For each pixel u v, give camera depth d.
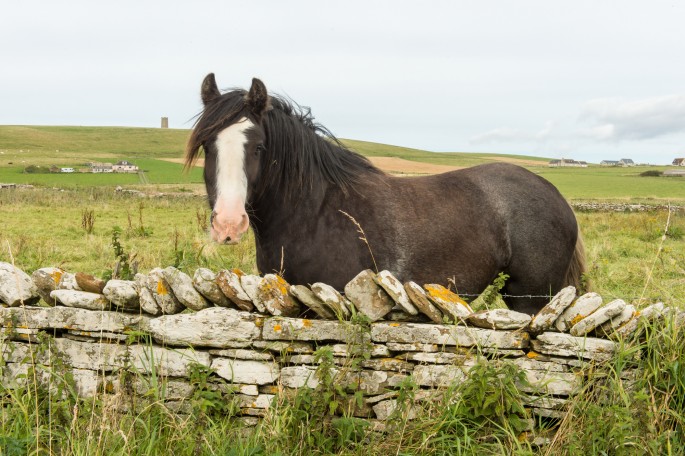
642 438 2.69
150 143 115.81
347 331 3.07
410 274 4.20
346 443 2.94
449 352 3.08
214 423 2.98
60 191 33.62
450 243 4.31
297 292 3.13
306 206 4.16
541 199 4.66
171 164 76.62
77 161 84.88
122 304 3.23
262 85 3.95
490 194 4.60
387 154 117.75
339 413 3.08
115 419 2.92
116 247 4.22
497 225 4.52
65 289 3.33
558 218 4.66
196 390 3.13
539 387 2.99
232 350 3.16
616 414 2.76
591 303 3.08
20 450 2.69
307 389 2.97
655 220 15.51
